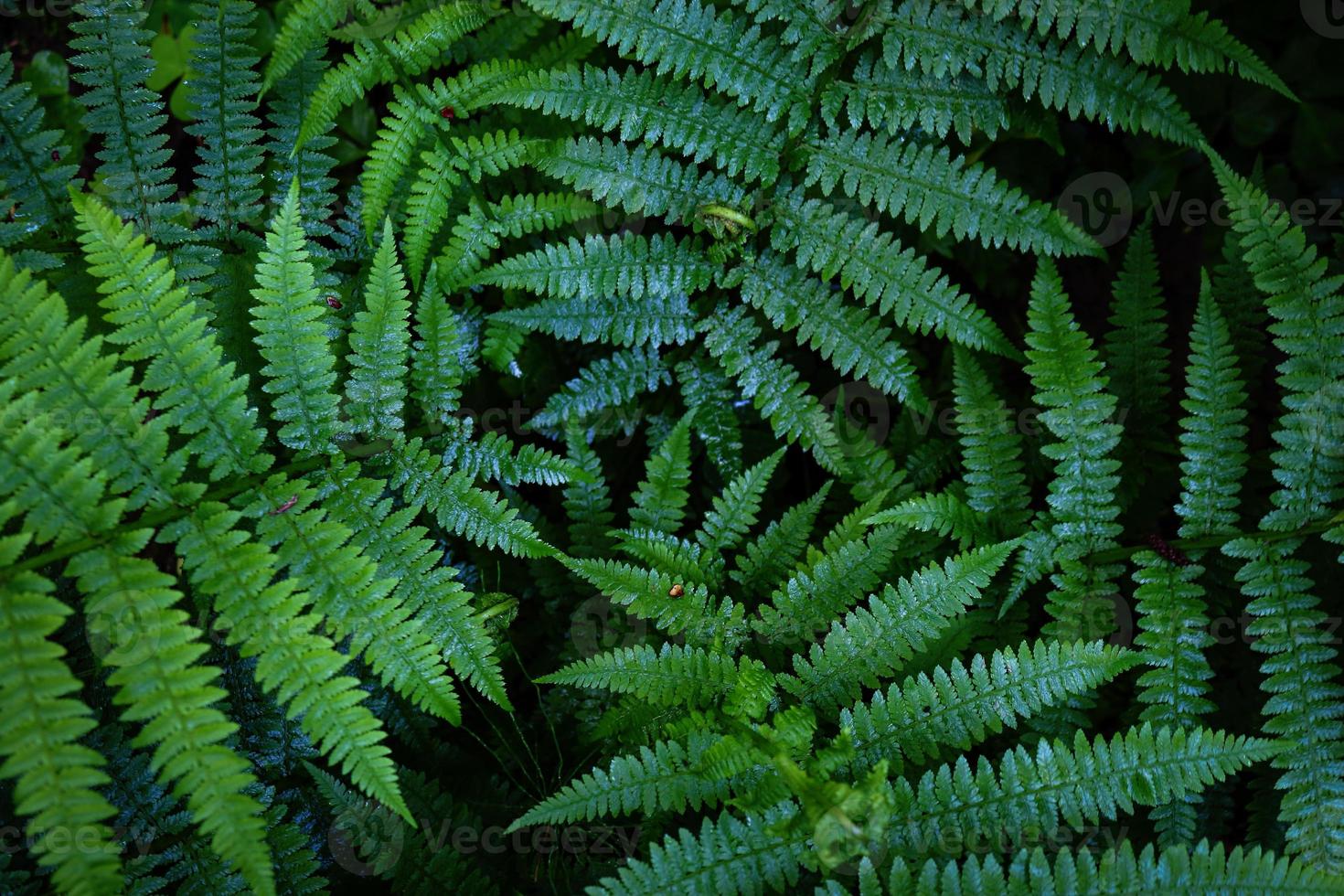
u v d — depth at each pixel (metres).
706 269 1.04
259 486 0.96
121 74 0.99
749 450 1.10
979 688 0.97
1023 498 1.02
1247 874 0.94
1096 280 1.13
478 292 1.09
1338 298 0.99
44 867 0.96
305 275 0.96
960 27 1.01
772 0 1.01
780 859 0.95
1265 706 0.99
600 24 1.00
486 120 1.06
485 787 1.03
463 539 1.06
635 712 1.01
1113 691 1.05
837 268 1.03
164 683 0.91
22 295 0.93
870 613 0.99
